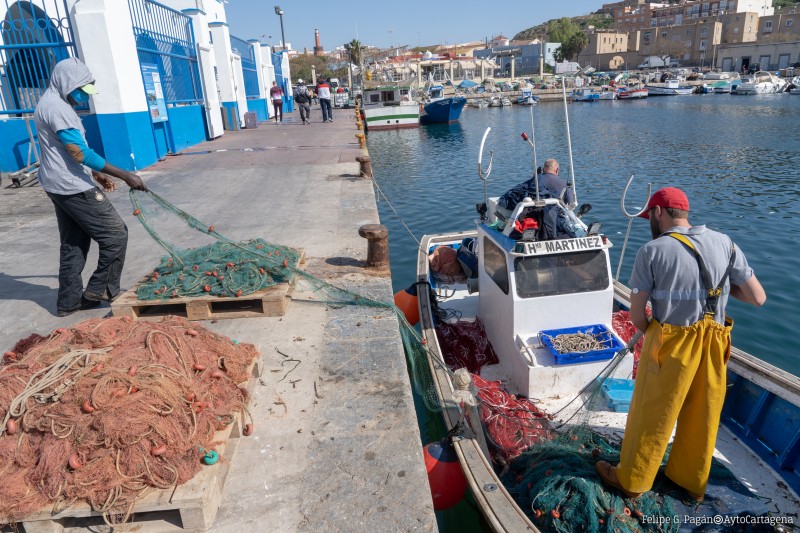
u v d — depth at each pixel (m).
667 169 20.98
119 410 2.80
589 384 4.42
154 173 13.25
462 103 44.78
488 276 5.57
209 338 3.82
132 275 6.25
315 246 7.29
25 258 7.00
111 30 12.45
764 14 122.88
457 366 5.38
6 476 2.72
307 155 15.70
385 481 3.08
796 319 8.18
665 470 3.55
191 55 19.05
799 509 3.65
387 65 72.25
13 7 13.70
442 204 16.95
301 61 112.06
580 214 6.12
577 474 3.56
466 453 3.73
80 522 2.76
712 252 2.99
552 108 60.88
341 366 4.27
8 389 2.96
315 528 2.77
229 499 2.96
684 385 3.03
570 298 4.86
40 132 4.61
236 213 9.23
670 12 134.50
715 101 62.47
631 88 72.38
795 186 17.14
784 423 4.08
